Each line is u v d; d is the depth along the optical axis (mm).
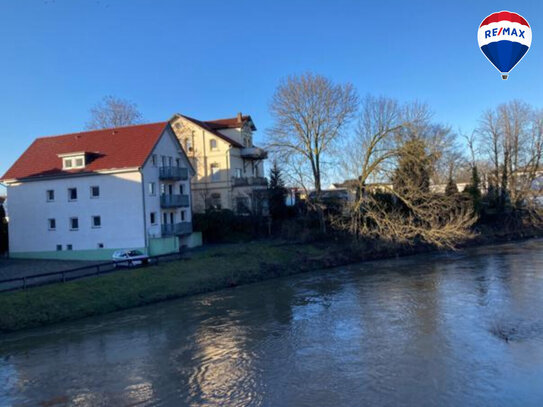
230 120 58094
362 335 16875
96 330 19703
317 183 43156
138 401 12133
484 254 36938
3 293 22016
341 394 11945
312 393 12086
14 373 14719
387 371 13312
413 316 18984
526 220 50688
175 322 20469
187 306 23781
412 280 27172
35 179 38344
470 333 16297
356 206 38219
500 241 45469
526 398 11312
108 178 36781
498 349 14609
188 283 28000
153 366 14797
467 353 14391
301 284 28484
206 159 51781
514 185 51875
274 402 11664
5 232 41469
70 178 37688
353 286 26578
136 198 36094
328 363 14219
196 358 15367
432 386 12164
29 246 38844
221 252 35500
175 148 41969
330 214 41375
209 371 14070
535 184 52594
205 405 11672
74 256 37469
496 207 52656
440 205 37156
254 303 23609
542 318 17750
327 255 37000
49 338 18688
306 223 43500
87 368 14898
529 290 22516
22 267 33219
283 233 44688
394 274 29828
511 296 21453
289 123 42562
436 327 17250
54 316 21375
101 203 36875
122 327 20016
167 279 27875
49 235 38250
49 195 38438
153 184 38156
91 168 37031
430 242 37938
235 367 14312
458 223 36562
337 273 32031
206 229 45188
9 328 19797
